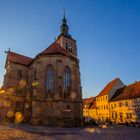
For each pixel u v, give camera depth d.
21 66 45.16
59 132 18.66
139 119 39.56
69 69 34.69
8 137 14.12
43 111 30.91
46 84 32.84
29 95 40.31
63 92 32.38
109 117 52.66
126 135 17.45
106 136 16.25
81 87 35.31
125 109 44.97
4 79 42.09
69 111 31.45
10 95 40.69
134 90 45.62
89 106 70.88
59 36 51.28
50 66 33.66
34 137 14.34
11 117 39.16
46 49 37.56
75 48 51.91
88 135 16.73
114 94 55.22
